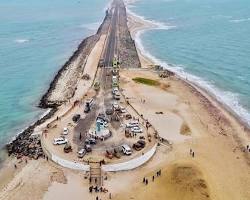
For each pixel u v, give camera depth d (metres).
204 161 92.94
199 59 184.75
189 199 77.75
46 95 140.25
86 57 184.00
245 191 83.31
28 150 98.50
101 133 99.25
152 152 94.00
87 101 122.62
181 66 174.75
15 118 123.62
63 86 147.62
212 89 145.00
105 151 92.56
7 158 97.62
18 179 87.38
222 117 120.50
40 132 107.81
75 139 98.31
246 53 191.75
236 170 90.94
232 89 144.62
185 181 82.00
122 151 92.38
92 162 88.31
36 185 84.38
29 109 130.38
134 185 83.12
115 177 85.75
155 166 90.06
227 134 109.19
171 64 178.38
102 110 117.12
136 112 116.69
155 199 78.75
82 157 90.06
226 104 131.25
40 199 79.81
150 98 131.50
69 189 82.19
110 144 95.75
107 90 136.50
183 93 138.88
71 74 160.62
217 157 95.88
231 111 125.62
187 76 160.12
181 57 190.00
